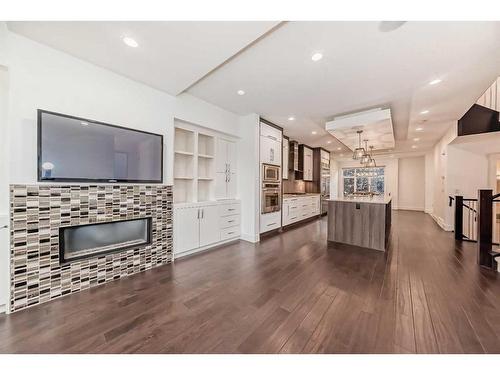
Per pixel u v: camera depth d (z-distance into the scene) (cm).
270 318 183
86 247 244
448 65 247
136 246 281
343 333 164
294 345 153
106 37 198
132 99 276
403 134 589
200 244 366
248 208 440
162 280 258
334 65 251
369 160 502
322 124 503
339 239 424
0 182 191
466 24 182
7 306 190
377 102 363
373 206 384
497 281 250
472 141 499
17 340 157
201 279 260
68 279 224
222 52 218
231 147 442
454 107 378
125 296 220
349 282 251
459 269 287
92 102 242
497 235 529
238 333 165
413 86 301
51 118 208
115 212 259
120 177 261
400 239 448
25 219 198
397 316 185
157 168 299
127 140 267
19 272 195
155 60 234
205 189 420
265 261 321
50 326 173
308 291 229
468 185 529
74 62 229
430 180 863
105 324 175
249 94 338
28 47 201
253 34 191
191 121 348
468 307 197
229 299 214
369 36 200
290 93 331
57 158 212
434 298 213
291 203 595
